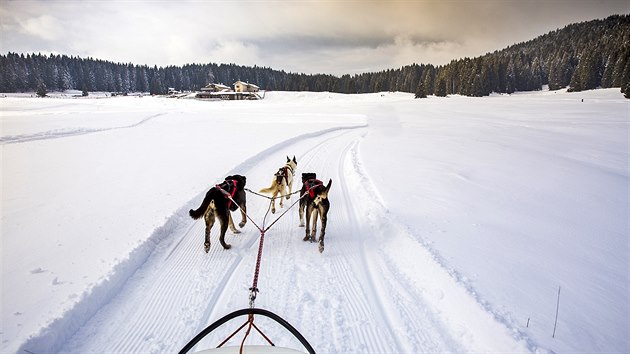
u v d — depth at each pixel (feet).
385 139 59.77
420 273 14.60
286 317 12.34
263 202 26.23
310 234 19.43
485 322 10.89
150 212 21.01
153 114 109.19
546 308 11.47
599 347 9.69
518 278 13.34
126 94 383.65
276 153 46.01
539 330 10.37
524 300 11.90
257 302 13.23
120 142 51.72
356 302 13.28
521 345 9.70
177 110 143.95
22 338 9.97
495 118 104.37
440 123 91.66
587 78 272.72
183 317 12.24
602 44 353.31
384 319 12.25
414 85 401.49
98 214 20.59
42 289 12.57
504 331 10.29
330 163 40.88
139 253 16.05
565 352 9.50
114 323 11.81
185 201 23.17
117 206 22.12
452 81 349.41
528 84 377.09
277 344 10.94
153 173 31.42
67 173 31.40
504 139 58.70
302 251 17.80
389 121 98.89
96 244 16.46
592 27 573.74
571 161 38.96
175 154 41.47
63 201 23.15
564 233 18.02
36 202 22.90
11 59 359.87
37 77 366.43
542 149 47.98
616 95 194.39
